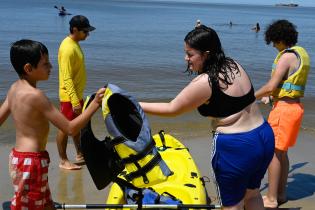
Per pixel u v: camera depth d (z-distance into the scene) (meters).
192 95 3.08
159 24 51.75
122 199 4.08
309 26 63.88
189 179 4.45
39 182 3.30
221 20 72.06
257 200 3.42
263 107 9.74
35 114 3.25
